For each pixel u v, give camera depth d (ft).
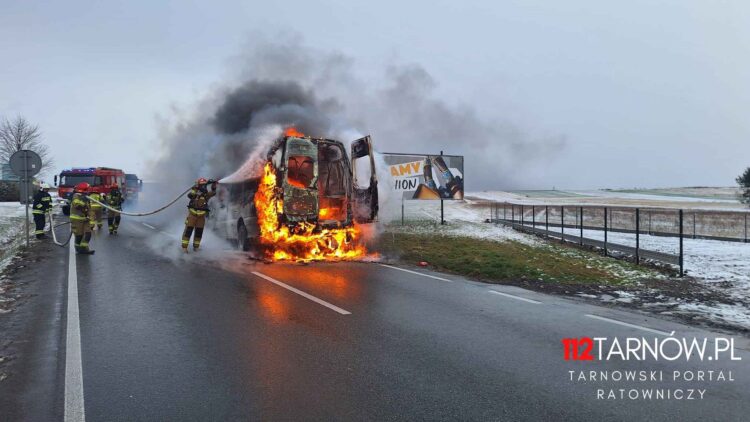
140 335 17.44
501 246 48.67
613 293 28.27
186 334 17.63
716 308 24.67
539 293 27.58
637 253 41.63
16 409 11.73
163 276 28.37
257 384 13.29
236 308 21.40
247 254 38.14
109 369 14.26
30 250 38.96
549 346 17.31
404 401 12.37
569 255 44.88
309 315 20.54
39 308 21.08
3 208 94.07
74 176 88.94
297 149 35.86
